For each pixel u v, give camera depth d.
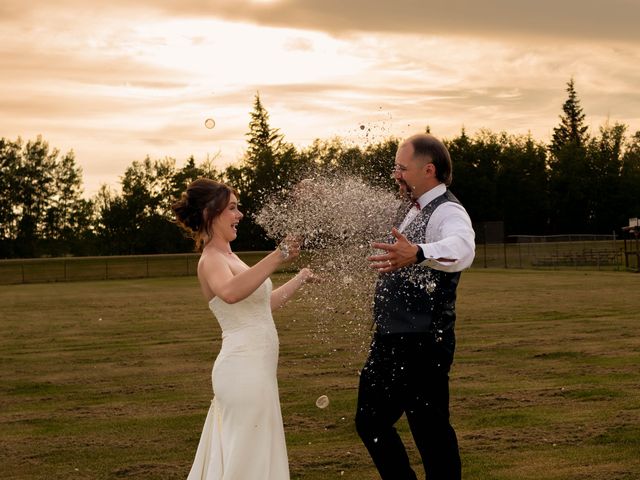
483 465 6.56
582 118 104.75
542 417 8.11
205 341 15.96
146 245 91.50
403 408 5.14
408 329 5.06
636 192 85.56
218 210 5.19
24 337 17.70
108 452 7.33
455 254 4.89
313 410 8.83
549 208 86.75
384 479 5.16
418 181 5.22
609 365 11.26
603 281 33.25
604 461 6.55
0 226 96.56
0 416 9.03
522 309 20.97
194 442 7.66
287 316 19.52
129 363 13.05
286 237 5.09
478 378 10.46
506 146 89.44
